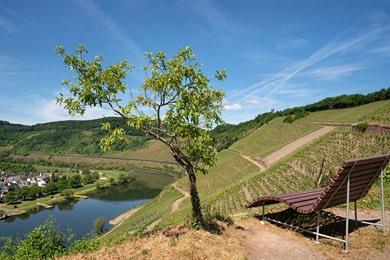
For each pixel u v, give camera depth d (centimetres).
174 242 881
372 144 3975
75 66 974
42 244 1160
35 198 14325
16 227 9588
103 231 7094
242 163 8194
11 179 18825
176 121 957
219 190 5766
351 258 837
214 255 820
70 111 965
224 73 1033
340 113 9394
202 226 1036
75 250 1084
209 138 1010
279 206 1412
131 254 834
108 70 973
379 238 956
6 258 1138
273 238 996
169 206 6188
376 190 1644
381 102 8638
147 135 1038
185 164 1049
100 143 954
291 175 3972
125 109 959
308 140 7425
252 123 16125
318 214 971
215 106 1016
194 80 971
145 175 19375
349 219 1166
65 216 10494
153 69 988
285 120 11550
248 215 1276
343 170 867
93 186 16388
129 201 12638
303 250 901
